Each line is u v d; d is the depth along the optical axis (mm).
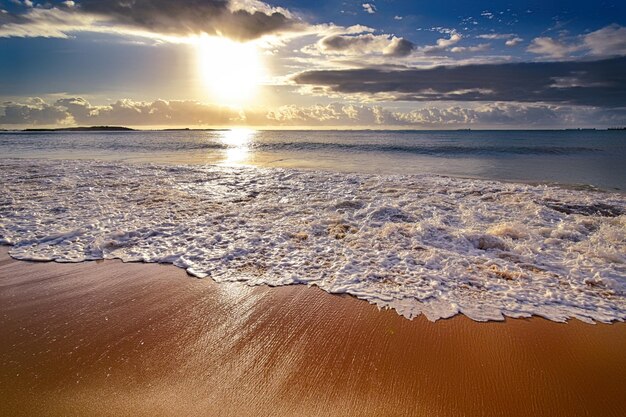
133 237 7035
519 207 9492
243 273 5465
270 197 10812
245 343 3754
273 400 2979
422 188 12188
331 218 8406
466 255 6145
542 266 5699
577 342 3785
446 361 3475
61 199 10195
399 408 2902
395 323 4133
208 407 2898
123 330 3980
